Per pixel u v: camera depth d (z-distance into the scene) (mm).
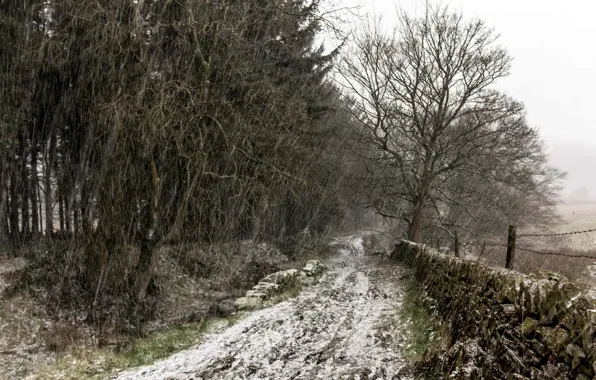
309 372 6695
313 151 20422
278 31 19781
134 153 13086
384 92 26266
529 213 36688
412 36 24812
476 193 26984
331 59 26703
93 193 15188
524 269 15570
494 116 24547
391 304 11711
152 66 13695
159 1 14391
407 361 6895
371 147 28516
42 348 10906
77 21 12984
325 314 10914
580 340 3432
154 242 14523
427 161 24922
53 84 15031
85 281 14781
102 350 10227
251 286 17922
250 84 16078
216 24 14125
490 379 4750
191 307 14766
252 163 15688
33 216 18484
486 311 5766
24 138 16344
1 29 13391
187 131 13031
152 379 7543
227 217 19672
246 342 8984
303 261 24266
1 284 13516
